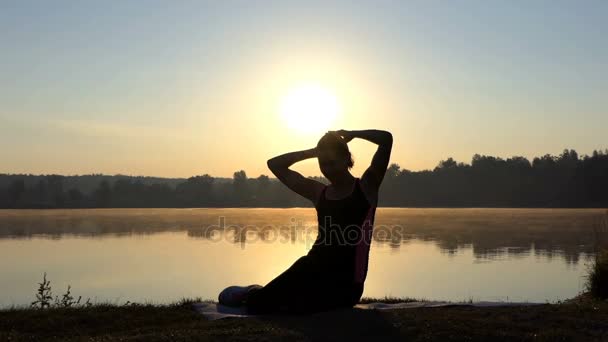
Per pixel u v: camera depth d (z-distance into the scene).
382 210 153.62
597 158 147.75
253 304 6.32
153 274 29.73
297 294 6.00
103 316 7.07
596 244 14.40
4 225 85.50
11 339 6.14
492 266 32.47
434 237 56.81
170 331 5.87
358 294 6.01
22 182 197.75
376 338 5.58
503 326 5.97
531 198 159.62
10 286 25.55
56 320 6.91
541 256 38.22
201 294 22.52
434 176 180.25
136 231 71.44
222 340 5.44
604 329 5.95
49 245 51.22
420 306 6.85
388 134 5.85
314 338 5.49
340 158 5.67
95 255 41.38
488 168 174.88
